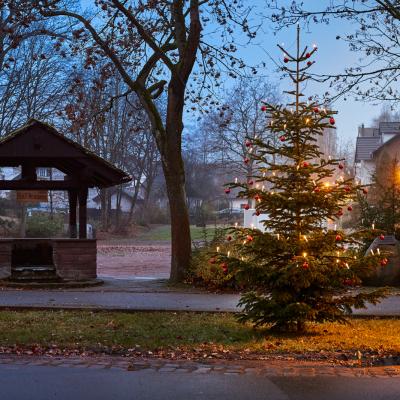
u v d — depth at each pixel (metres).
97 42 19.38
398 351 9.22
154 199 93.00
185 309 13.05
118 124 53.94
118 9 19.84
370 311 13.00
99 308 13.02
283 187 10.51
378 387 7.31
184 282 17.91
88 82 32.53
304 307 9.98
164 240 55.34
